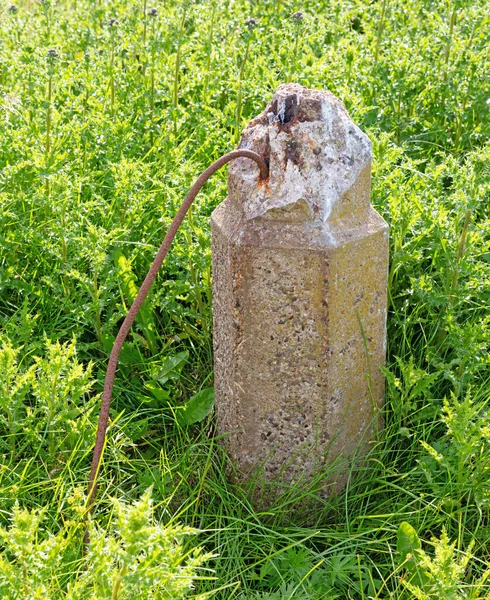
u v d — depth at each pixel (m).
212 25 2.99
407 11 3.11
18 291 2.29
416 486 1.98
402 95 2.75
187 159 2.61
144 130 2.68
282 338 1.88
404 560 1.84
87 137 2.58
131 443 2.04
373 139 2.41
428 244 2.28
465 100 2.71
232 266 1.87
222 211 1.93
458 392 2.05
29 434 1.98
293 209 1.83
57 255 2.26
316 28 3.11
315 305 1.85
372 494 2.00
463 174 2.18
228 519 1.96
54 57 2.42
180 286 2.23
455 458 1.94
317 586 1.85
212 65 2.90
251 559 1.92
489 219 2.23
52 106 2.60
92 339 2.28
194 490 1.96
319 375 1.89
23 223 2.37
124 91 2.77
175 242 2.27
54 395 1.98
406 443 2.06
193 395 2.20
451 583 1.68
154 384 2.13
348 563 1.87
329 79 2.73
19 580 1.60
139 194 2.37
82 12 3.36
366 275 1.89
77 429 1.99
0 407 1.98
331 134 1.84
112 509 1.91
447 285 2.17
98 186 2.48
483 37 2.85
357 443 1.98
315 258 1.82
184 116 2.68
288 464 1.95
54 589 1.71
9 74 2.84
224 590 1.85
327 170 1.83
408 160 2.44
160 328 2.31
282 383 1.91
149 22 2.98
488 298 2.23
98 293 2.19
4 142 2.46
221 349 1.97
